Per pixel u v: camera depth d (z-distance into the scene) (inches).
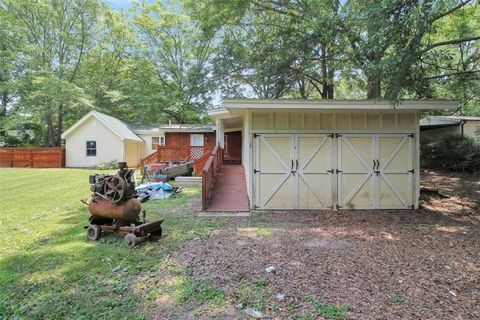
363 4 256.8
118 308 118.5
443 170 559.8
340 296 125.6
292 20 478.9
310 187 309.6
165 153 572.7
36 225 236.2
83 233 214.7
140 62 1003.9
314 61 493.0
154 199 346.9
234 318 111.0
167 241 199.8
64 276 146.9
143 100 957.8
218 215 278.8
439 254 176.9
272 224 249.3
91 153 811.4
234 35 637.3
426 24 203.2
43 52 928.9
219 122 499.2
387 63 226.5
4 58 858.8
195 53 997.2
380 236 215.0
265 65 510.3
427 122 629.3
